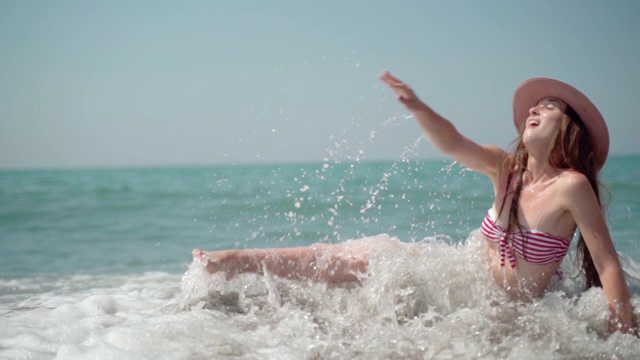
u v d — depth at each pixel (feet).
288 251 13.47
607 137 12.38
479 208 37.81
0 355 9.61
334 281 13.38
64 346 9.91
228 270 12.89
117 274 19.72
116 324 11.36
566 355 9.82
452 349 10.09
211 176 139.54
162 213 42.78
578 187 11.58
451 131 12.26
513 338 10.41
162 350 9.70
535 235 11.98
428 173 87.04
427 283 12.53
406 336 10.78
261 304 12.50
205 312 11.84
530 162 12.48
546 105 12.54
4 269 20.84
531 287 12.43
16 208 47.73
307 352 9.94
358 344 10.43
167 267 21.43
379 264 12.87
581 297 12.00
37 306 13.89
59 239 29.63
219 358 9.48
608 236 11.56
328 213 37.73
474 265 12.81
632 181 62.54
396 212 36.14
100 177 153.38
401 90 11.87
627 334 10.71
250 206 45.39
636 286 14.17
